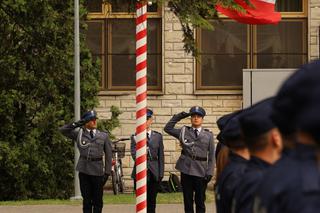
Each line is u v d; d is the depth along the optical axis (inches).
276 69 1918.1
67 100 1707.7
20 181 1660.9
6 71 1649.9
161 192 1788.9
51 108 1675.7
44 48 1637.6
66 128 1189.7
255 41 2074.3
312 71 249.4
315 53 2048.5
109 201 1508.4
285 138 266.2
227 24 2071.9
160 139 1224.2
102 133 1179.9
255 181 379.2
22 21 1587.1
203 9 1079.0
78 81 1609.3
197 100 2047.2
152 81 2063.2
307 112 248.1
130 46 2076.8
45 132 1689.2
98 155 1173.7
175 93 2046.0
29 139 1663.4
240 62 2070.6
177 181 1800.0
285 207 247.0
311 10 2047.2
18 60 1646.2
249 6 1170.6
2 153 1628.9
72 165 1696.6
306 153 250.8
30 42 1630.2
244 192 386.0
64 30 1621.6
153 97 2046.0
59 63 1657.2
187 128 1203.9
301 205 242.2
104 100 2052.2
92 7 1907.0
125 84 2071.9
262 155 389.1
